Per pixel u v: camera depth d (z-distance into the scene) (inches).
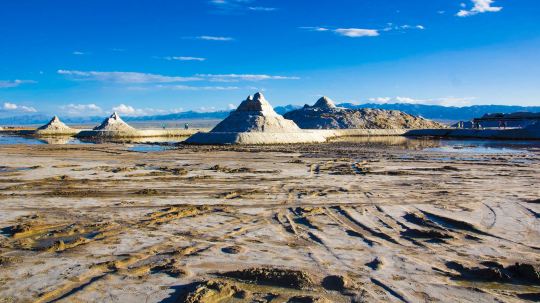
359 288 248.1
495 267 287.9
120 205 504.7
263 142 2086.6
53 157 1208.8
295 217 443.5
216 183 699.4
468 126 4736.7
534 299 236.5
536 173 841.5
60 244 333.1
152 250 323.6
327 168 944.3
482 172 860.6
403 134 3486.7
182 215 449.4
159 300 231.9
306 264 294.2
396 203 520.4
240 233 378.3
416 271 281.3
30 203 514.9
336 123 4175.7
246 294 237.5
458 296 239.9
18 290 245.8
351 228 398.9
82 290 245.1
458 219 430.6
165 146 1839.3
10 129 4352.9
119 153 1381.6
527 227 402.0
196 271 277.9
